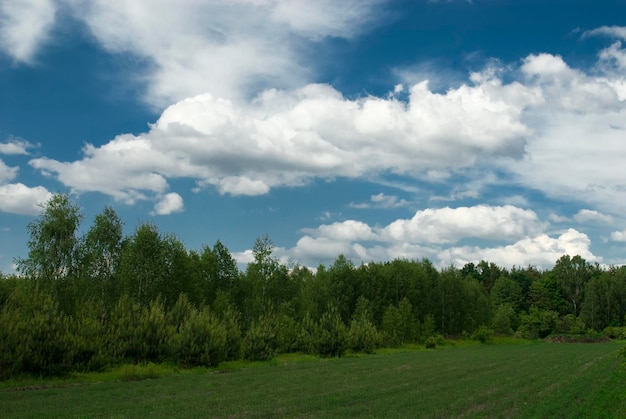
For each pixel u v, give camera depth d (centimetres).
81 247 5678
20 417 2141
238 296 7762
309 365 4966
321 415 2223
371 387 3191
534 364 5028
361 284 10025
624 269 17550
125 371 3756
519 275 19175
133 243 6012
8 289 4778
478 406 2498
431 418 2158
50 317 3781
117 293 6059
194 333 4528
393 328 8938
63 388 3102
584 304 15100
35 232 5456
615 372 4134
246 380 3588
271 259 7494
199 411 2300
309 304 8688
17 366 3400
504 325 12650
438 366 4797
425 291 11000
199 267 7412
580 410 2344
